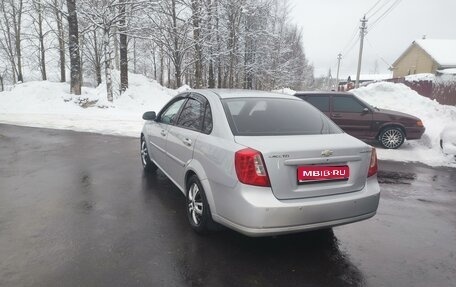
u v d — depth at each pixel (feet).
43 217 14.39
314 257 11.69
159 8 69.31
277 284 10.14
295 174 10.82
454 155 27.22
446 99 68.95
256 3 97.86
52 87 70.74
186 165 14.03
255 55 105.40
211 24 78.18
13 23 105.09
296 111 13.82
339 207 11.15
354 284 10.25
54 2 71.87
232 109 13.01
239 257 11.54
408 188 20.17
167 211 15.31
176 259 11.30
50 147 29.66
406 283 10.36
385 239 13.17
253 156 10.53
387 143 32.14
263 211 10.30
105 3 62.64
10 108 61.62
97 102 63.16
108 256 11.35
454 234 13.82
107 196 17.13
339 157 11.28
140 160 25.00
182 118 16.11
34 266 10.66
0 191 17.67
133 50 115.34
